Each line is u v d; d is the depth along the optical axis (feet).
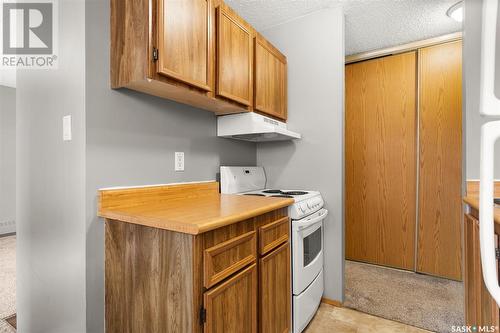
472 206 4.29
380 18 7.50
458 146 8.26
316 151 7.35
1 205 13.00
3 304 6.87
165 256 3.44
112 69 4.29
